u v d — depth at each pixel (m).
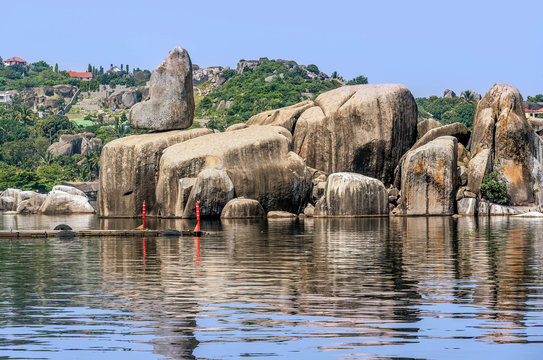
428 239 35.66
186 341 13.86
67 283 20.61
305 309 16.62
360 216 60.34
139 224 51.88
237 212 59.41
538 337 14.02
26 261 26.20
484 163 64.69
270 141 62.69
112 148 64.75
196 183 59.47
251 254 28.41
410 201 62.22
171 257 27.41
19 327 14.97
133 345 13.59
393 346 13.43
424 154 62.09
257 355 12.94
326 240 35.31
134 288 19.61
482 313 16.11
